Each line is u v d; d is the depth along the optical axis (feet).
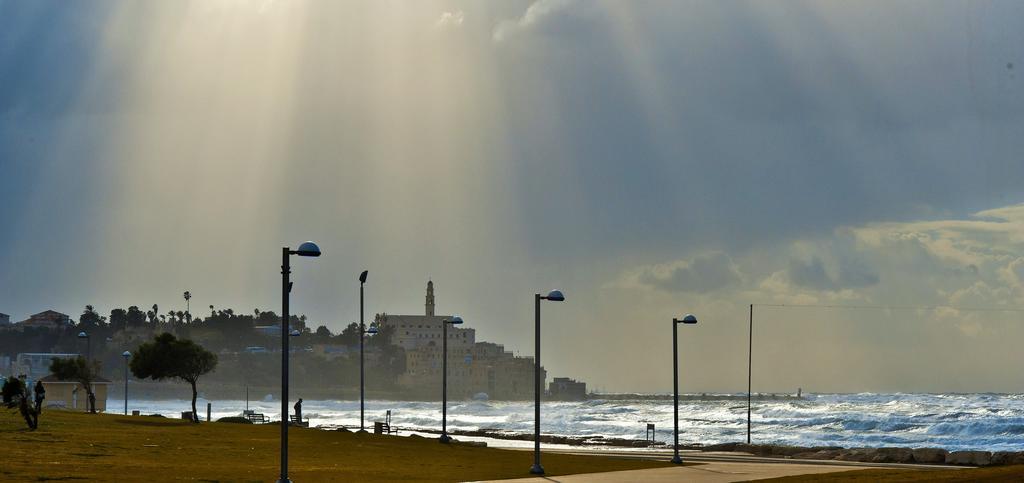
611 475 177.68
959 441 449.48
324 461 193.88
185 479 144.97
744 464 220.43
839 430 553.23
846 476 172.76
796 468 205.26
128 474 148.77
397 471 176.86
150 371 364.17
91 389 411.75
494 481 160.97
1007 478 141.38
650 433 502.79
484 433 448.65
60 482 135.03
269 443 228.63
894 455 275.18
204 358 369.91
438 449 244.22
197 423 295.07
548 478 169.37
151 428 257.14
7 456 167.43
